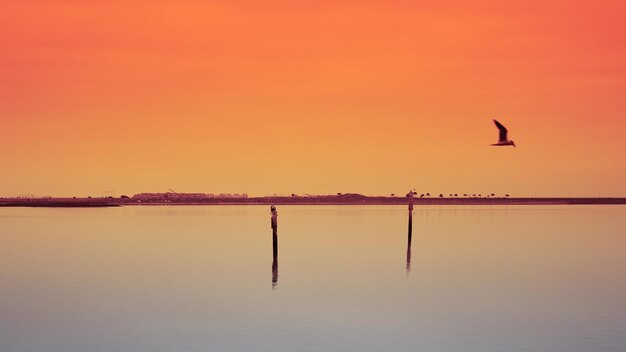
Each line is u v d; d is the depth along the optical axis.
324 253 69.25
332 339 31.00
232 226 125.44
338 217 188.38
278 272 53.31
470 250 73.06
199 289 44.53
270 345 29.94
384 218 177.12
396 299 40.91
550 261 62.59
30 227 118.62
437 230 110.94
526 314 36.50
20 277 50.44
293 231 107.88
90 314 36.34
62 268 56.25
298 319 34.91
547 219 167.12
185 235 98.06
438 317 35.62
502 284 47.41
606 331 32.50
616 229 114.62
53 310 37.44
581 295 42.81
